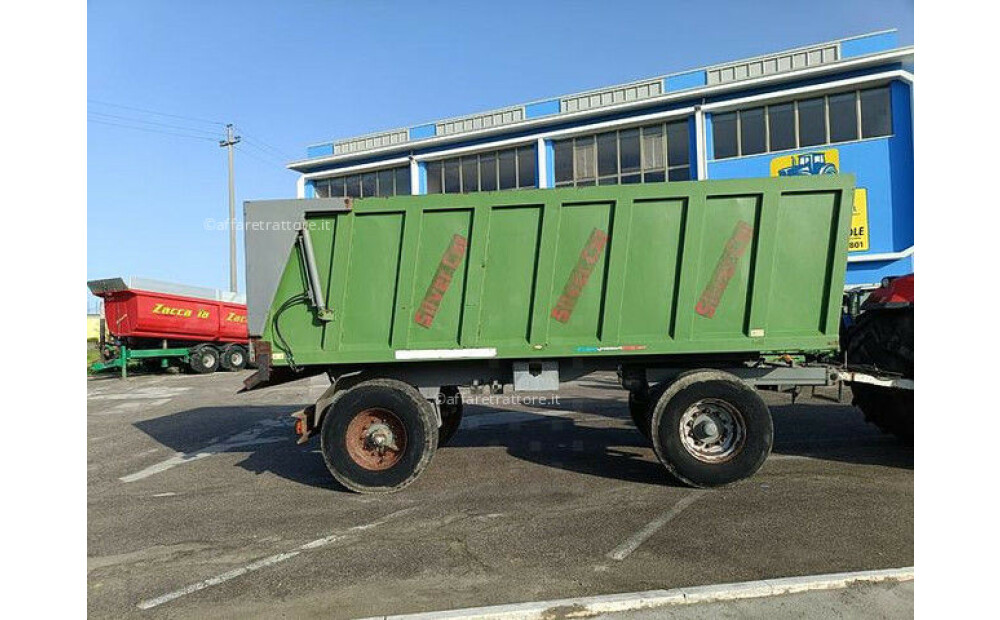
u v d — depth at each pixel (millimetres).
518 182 23969
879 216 18156
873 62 17859
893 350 6621
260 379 6258
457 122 25375
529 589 3830
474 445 8047
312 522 5312
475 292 6188
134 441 9508
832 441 7699
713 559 4203
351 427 6145
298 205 6168
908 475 6125
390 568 4258
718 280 6043
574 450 7621
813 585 3695
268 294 6176
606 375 15781
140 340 21516
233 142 35031
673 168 21109
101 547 4891
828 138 18828
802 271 6004
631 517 5102
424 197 6188
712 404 5906
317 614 3648
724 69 20328
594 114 21906
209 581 4188
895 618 3361
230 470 7391
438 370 6523
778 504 5316
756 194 5996
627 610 3510
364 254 6266
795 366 6305
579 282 6133
